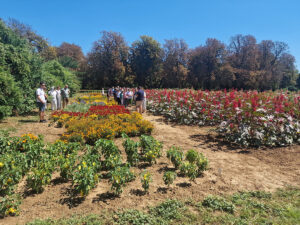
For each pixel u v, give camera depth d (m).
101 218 3.07
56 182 4.22
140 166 5.10
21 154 4.41
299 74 63.81
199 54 54.72
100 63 53.09
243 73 51.12
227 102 8.62
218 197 3.62
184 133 8.44
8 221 2.96
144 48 57.69
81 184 3.47
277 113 6.93
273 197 3.66
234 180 4.39
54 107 14.23
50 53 49.78
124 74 55.38
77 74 47.47
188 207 3.38
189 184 4.20
